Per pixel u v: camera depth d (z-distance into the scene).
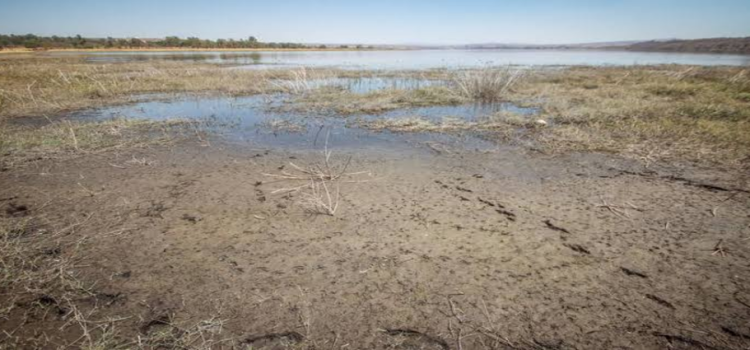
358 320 1.72
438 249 2.25
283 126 5.73
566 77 12.23
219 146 4.58
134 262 2.13
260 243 2.32
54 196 3.02
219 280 1.98
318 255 2.20
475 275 2.01
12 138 4.69
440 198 2.97
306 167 3.78
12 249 2.23
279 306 1.80
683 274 1.98
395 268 2.07
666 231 2.41
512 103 7.80
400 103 7.81
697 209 2.71
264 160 4.02
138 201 2.93
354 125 5.82
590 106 6.74
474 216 2.65
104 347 1.55
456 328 1.67
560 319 1.71
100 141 4.68
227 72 14.74
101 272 2.04
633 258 2.13
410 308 1.78
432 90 9.02
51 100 8.12
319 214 2.70
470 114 6.65
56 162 3.89
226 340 1.61
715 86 8.80
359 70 16.83
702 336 1.60
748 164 3.61
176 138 4.94
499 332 1.65
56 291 1.89
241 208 2.80
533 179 3.37
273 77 13.05
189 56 33.28
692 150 4.07
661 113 5.96
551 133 5.04
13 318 1.71
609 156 4.00
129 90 9.80
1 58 26.59
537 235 2.39
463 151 4.32
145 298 1.85
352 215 2.68
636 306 1.77
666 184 3.20
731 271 2.00
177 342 1.60
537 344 1.59
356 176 3.51
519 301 1.82
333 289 1.91
